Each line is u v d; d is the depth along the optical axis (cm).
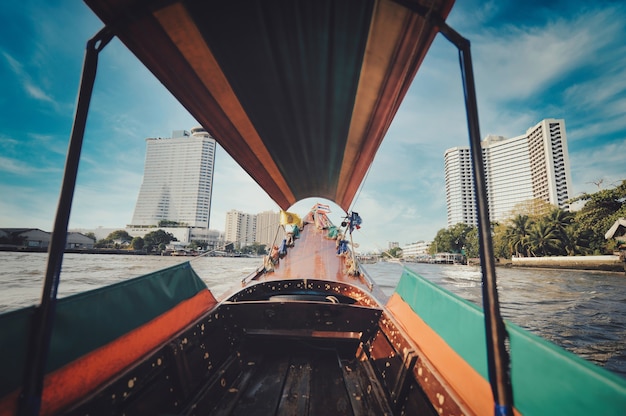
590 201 3831
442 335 198
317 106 319
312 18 208
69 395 145
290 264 588
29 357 128
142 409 180
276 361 328
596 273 3144
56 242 138
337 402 247
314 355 345
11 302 1178
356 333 337
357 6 189
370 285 473
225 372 270
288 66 261
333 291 459
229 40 225
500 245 4781
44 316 133
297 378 288
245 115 322
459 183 13888
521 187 12338
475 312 163
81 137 149
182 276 272
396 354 261
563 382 107
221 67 250
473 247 5791
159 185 14988
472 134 136
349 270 534
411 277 284
